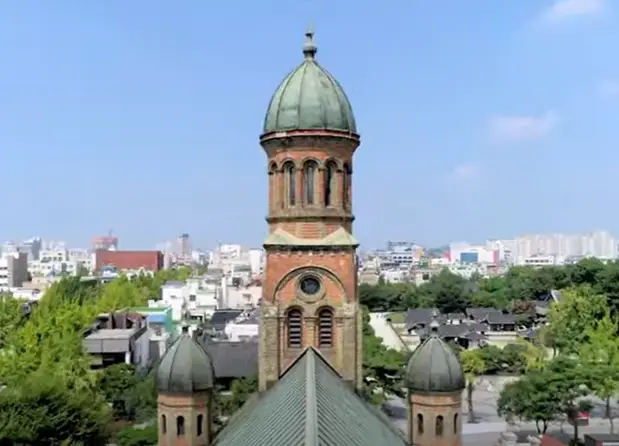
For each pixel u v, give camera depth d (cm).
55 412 8306
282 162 5372
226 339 16550
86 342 13375
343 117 5416
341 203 5412
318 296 5319
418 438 4612
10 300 15750
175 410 4506
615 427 11550
